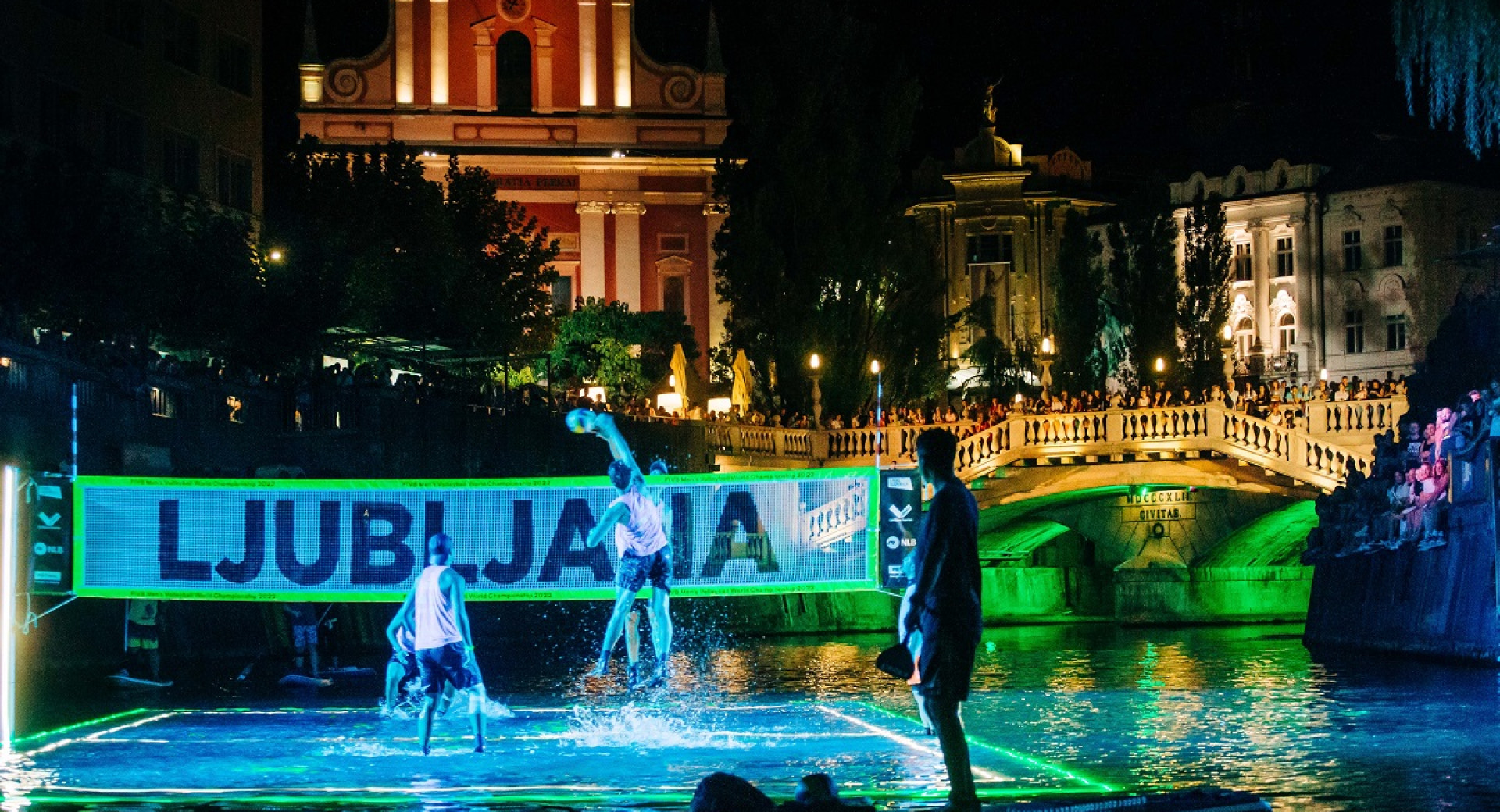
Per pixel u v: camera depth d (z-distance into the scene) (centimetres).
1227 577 6200
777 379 6200
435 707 1936
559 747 2022
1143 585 6128
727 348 6969
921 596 1314
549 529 2175
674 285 7738
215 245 4219
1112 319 8269
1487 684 2830
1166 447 5019
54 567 2148
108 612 3059
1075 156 9431
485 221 6700
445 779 1747
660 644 2005
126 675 2808
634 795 1623
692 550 2053
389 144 6219
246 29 5609
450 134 7606
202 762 1880
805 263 6197
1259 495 5919
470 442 4378
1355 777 1745
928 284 6366
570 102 7700
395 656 2255
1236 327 8694
